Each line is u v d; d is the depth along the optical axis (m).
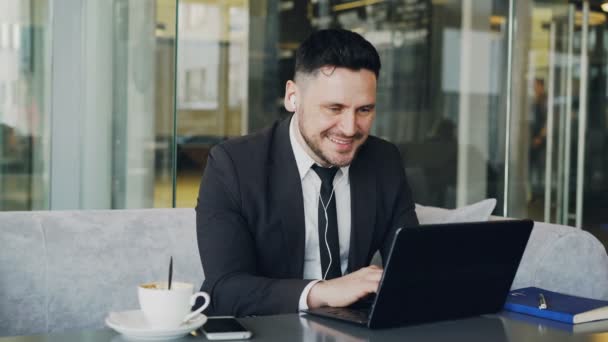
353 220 1.60
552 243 1.83
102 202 2.60
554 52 4.93
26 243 1.71
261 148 1.60
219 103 5.36
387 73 5.38
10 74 2.71
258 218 1.53
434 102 5.30
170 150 2.56
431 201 5.33
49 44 2.68
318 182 1.60
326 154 1.47
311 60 1.44
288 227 1.54
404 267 1.10
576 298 1.36
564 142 5.00
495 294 1.27
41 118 2.73
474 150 5.16
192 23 5.24
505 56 4.98
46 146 2.74
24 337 1.02
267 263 1.54
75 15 2.55
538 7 4.87
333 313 1.20
